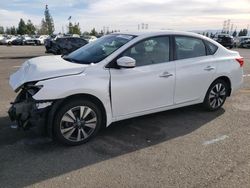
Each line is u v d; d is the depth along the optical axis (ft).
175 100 17.87
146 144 15.28
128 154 14.14
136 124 18.01
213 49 19.76
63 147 14.73
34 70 14.62
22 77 14.94
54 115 14.16
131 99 15.94
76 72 14.47
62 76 14.16
